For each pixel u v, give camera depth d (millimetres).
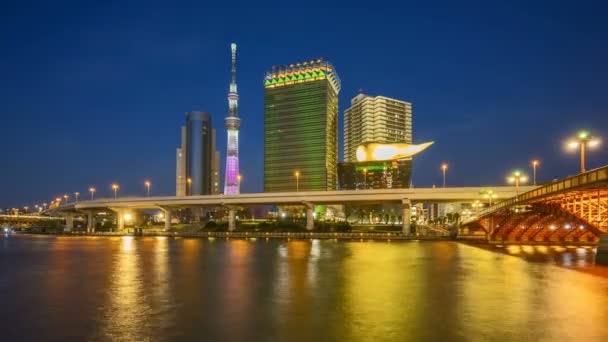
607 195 58844
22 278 51438
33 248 109750
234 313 31797
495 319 29344
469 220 136375
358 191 155875
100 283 46938
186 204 189625
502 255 80500
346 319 29688
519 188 129875
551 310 31953
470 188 137250
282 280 48406
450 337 25234
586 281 46719
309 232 171750
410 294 39031
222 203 181875
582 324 27891
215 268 60531
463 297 37406
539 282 45969
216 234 176750
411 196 146375
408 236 146125
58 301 36906
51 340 25906
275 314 31344
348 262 68438
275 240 146500
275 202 171875
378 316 30484
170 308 33656
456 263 65938
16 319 30641
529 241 119000
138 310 33062
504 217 111438
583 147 59438
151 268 61031
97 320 30141
